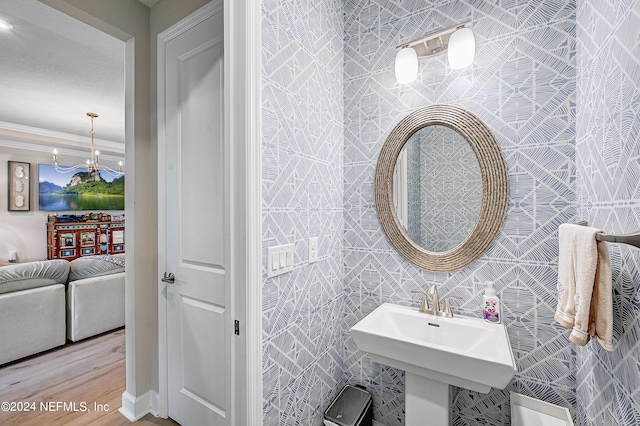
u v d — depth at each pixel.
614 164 0.81
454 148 1.45
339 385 1.67
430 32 1.49
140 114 1.77
